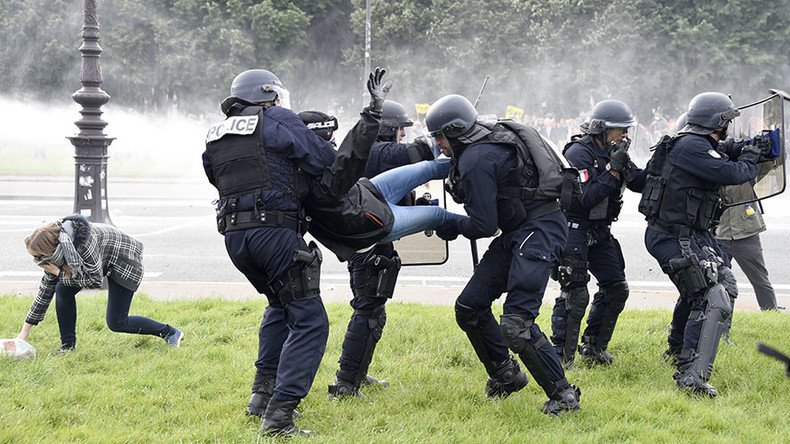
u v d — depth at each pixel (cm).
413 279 1018
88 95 888
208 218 1554
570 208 571
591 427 474
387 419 485
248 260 458
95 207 896
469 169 474
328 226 474
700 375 528
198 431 457
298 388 453
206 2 3117
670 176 549
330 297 855
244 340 652
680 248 548
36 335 658
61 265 593
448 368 599
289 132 447
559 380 492
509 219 489
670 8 2970
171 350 626
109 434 450
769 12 2938
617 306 604
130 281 609
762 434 462
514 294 486
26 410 485
